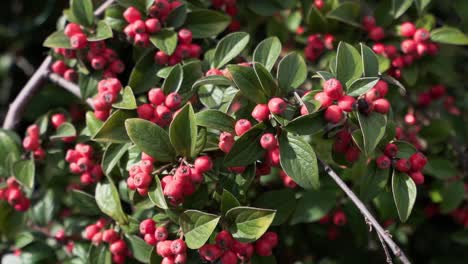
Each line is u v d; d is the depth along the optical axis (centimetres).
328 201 53
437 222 62
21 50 71
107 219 51
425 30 52
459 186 56
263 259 46
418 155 46
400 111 59
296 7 59
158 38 49
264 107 44
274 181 54
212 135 46
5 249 57
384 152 46
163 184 44
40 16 69
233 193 46
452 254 62
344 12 53
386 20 53
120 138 46
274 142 44
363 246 59
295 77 46
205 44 53
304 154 44
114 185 47
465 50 66
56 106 60
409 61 53
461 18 60
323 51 55
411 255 63
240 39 49
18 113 55
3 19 71
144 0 50
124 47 53
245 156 44
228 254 44
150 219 46
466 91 67
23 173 51
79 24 51
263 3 56
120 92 47
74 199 51
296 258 59
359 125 44
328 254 61
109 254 49
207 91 48
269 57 47
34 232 55
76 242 53
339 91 43
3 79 72
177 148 44
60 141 52
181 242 44
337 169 53
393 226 60
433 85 60
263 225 44
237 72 44
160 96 46
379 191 46
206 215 43
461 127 62
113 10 51
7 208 54
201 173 44
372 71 45
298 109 44
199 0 53
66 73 53
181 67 47
